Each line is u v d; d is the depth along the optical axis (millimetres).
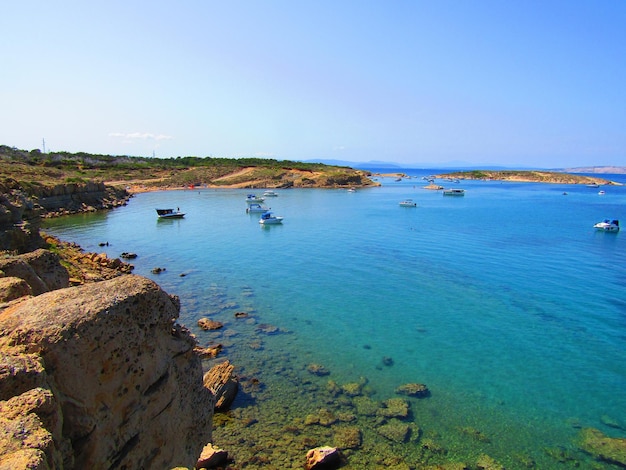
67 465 6438
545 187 192500
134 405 8070
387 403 19109
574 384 21016
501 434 17172
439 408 18906
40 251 14547
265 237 61781
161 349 8977
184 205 105000
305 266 44156
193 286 36469
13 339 6883
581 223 75312
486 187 188625
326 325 28016
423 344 25328
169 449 9117
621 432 17375
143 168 167375
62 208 84875
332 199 123688
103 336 7523
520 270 42469
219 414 17859
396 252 51000
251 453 15523
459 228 69438
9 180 56938
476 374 21891
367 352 24203
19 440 5121
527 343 25547
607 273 41344
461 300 33250
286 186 161000
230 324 27844
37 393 5965
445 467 15219
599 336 26547
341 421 17688
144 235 63156
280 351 24016
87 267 35219
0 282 9688
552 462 15641
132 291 8414
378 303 32438
